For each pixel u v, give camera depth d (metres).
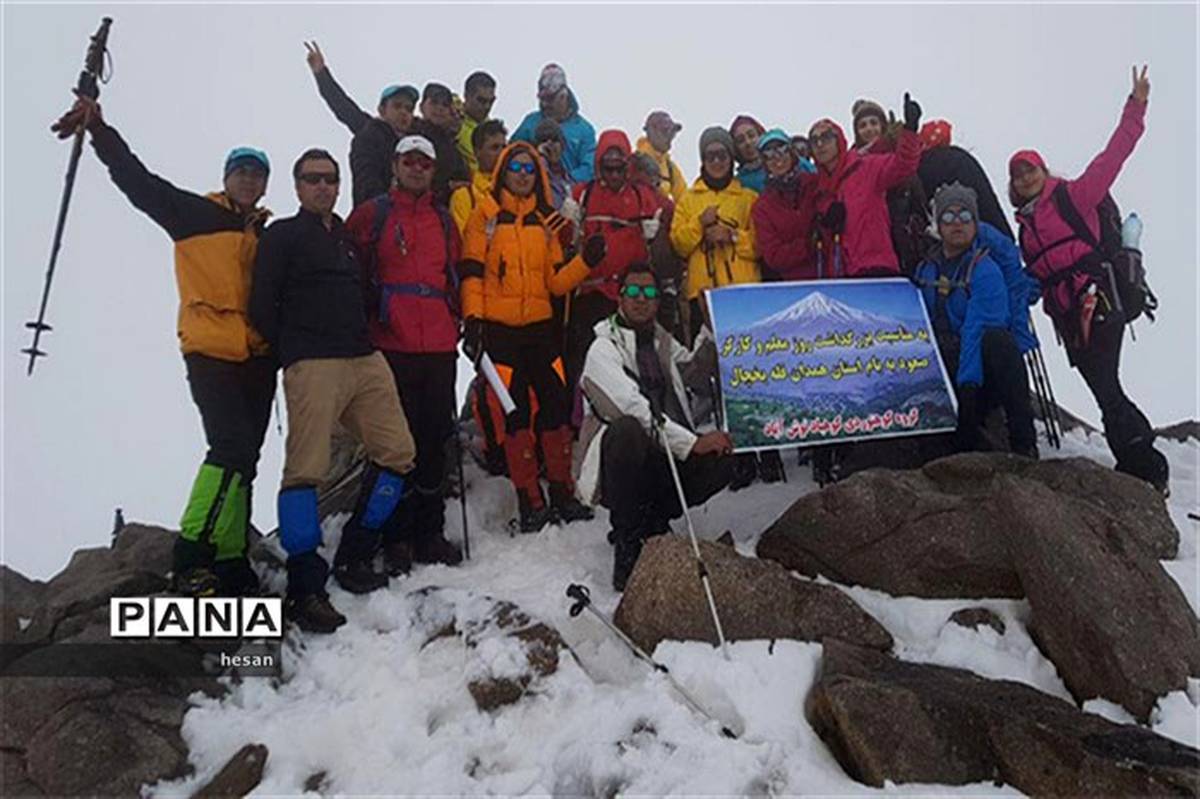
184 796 3.88
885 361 5.82
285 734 4.07
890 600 4.66
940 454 6.16
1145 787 3.15
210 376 5.01
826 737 3.81
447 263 5.85
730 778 3.55
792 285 5.88
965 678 3.99
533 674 4.29
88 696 4.13
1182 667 3.86
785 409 5.63
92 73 4.84
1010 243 6.15
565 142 8.65
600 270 6.98
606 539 5.81
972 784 3.47
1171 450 7.41
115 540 6.08
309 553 4.87
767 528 5.50
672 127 9.54
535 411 6.34
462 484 5.90
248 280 5.18
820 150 6.57
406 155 5.65
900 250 6.50
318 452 4.93
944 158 6.79
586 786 3.72
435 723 4.22
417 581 5.36
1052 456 6.83
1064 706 3.69
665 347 5.59
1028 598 4.32
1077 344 6.23
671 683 4.11
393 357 5.66
